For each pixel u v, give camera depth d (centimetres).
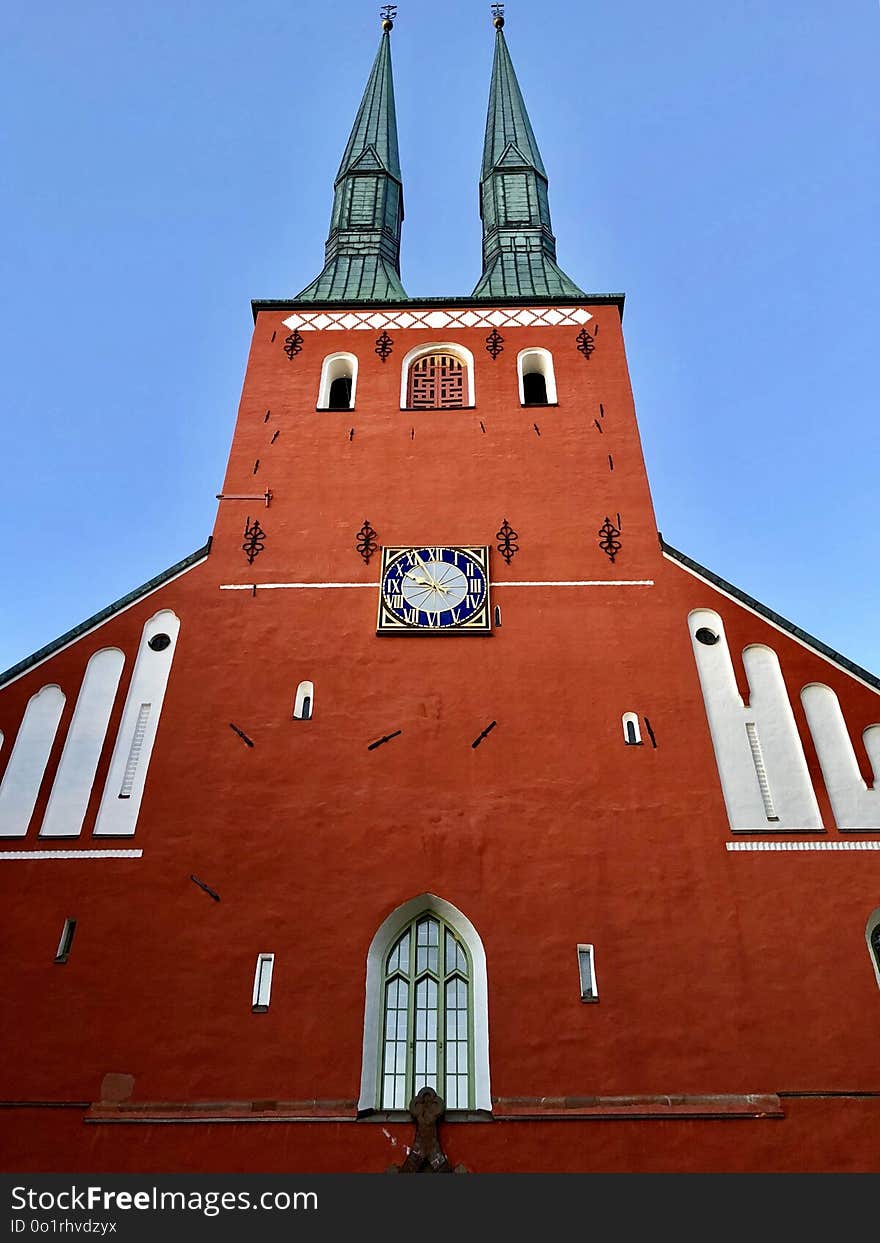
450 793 1975
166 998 1745
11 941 1794
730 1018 1720
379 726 2067
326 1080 1673
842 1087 1652
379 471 2514
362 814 1950
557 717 2077
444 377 2797
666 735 2045
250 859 1894
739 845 1902
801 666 2131
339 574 2309
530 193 3519
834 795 1959
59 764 2000
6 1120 1628
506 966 1778
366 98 4038
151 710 2091
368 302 2956
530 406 2662
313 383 2745
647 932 1811
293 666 2156
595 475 2495
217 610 2245
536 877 1875
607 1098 1653
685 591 2266
